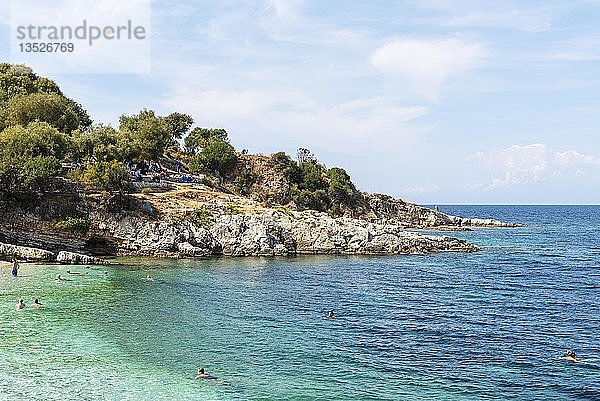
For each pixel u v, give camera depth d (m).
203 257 90.06
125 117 153.88
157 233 88.19
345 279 73.56
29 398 29.22
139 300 53.97
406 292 65.19
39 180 82.62
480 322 50.66
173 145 162.62
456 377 35.31
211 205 102.19
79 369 33.88
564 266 93.31
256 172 159.62
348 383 33.50
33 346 37.62
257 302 56.22
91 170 88.94
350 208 172.12
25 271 66.56
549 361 39.06
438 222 194.38
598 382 34.97
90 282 61.75
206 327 45.06
